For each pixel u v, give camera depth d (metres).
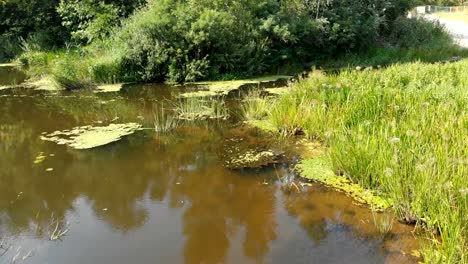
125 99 11.53
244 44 15.09
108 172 6.65
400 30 19.94
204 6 15.09
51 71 13.98
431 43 19.27
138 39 14.05
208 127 8.91
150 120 9.48
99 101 11.31
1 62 18.77
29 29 20.62
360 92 8.52
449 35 21.52
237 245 4.63
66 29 19.77
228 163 6.98
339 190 5.86
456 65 11.59
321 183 6.10
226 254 4.46
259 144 7.86
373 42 18.64
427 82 9.66
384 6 18.77
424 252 4.24
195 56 14.39
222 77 14.35
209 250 4.55
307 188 5.97
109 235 4.89
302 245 4.59
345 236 4.73
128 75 14.05
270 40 15.62
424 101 7.63
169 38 14.15
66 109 10.51
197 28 14.09
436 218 4.55
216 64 14.50
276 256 4.41
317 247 4.54
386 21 19.47
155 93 12.30
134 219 5.24
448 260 3.95
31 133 8.56
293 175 6.41
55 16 20.06
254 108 9.76
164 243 4.70
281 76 14.84
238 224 5.08
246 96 11.38
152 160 7.13
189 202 5.67
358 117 7.50
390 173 5.09
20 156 7.29
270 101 9.98
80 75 13.30
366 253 4.40
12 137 8.30
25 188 6.14
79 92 12.45
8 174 6.57
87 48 15.72
